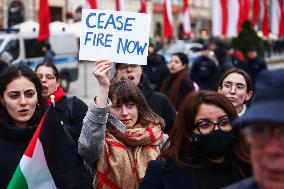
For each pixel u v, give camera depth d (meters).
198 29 55.19
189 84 7.68
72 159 3.24
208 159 2.74
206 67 10.64
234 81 4.82
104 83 3.54
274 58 40.97
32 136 3.47
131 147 3.67
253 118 1.59
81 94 19.92
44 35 9.95
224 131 2.69
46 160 3.19
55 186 3.19
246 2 18.03
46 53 18.22
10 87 3.47
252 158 1.67
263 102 1.63
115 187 3.56
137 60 4.21
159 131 3.74
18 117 3.51
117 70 5.65
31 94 3.51
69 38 19.92
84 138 3.51
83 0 11.99
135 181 3.56
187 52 23.11
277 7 17.70
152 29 47.69
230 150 2.76
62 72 19.53
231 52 13.72
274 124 1.59
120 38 4.22
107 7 39.97
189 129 2.77
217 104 2.70
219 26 15.61
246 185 1.88
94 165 3.62
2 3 35.22
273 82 1.63
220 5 15.49
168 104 5.90
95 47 4.23
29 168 3.18
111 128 3.67
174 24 50.47
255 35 17.61
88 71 28.81
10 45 17.73
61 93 5.35
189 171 2.74
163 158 2.93
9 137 3.44
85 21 4.23
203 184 2.72
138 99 3.74
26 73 3.52
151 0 46.59
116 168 3.53
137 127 3.73
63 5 39.38
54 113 3.26
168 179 2.77
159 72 8.88
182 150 2.80
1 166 3.37
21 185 3.18
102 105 3.48
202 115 2.71
